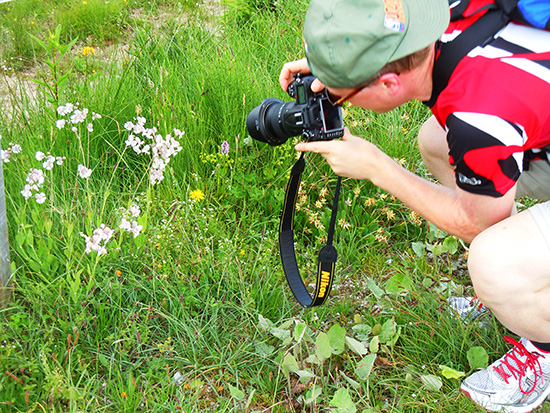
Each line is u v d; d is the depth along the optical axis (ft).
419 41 5.51
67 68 13.76
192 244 9.02
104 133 10.72
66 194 9.49
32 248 7.86
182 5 17.37
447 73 5.79
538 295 6.63
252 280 9.10
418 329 8.26
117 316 8.20
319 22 5.56
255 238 9.75
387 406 7.50
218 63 12.23
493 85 5.57
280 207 10.23
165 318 8.38
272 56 13.69
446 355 7.99
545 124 5.80
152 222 9.54
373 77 5.61
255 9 15.79
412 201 6.76
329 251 7.58
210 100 11.48
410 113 12.16
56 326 7.89
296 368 7.60
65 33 16.31
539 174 7.04
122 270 8.71
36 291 7.79
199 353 7.99
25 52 15.07
